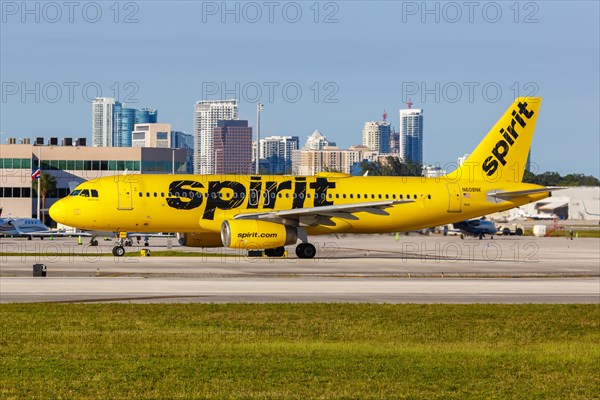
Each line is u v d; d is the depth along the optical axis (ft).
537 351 214.07
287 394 164.35
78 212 500.74
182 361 193.16
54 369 183.83
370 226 538.47
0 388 166.91
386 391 167.94
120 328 241.14
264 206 518.37
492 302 314.14
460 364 194.29
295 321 258.78
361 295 327.47
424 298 322.34
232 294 324.19
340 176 540.52
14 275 382.63
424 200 545.03
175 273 398.83
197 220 511.40
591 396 167.32
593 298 329.72
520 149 562.25
